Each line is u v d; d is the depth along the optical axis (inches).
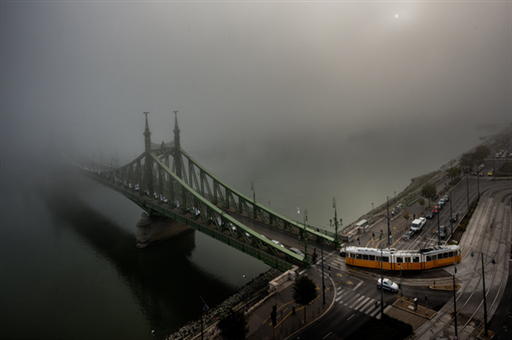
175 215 4040.4
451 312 1990.7
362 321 1961.1
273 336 1892.2
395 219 3873.0
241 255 4165.8
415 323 1907.0
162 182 4702.3
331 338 1827.0
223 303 2955.2
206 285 3412.9
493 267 2514.8
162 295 3292.3
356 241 3191.4
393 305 2102.6
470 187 5064.0
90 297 3395.7
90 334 2760.8
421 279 2396.7
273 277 3297.2
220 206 4522.6
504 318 1902.1
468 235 3211.1
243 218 4010.8
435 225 3550.7
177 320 2824.8
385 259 2551.7
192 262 4037.9
